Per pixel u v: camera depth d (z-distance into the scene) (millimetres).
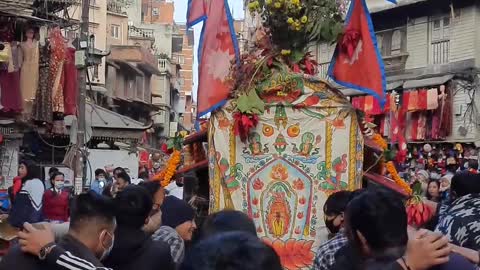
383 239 3395
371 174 8766
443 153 23625
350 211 3539
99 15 43062
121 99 42750
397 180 8750
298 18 8148
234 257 2201
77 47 21375
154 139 53219
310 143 8000
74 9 36844
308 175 7988
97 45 42875
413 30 26594
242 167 8086
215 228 3959
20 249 4008
